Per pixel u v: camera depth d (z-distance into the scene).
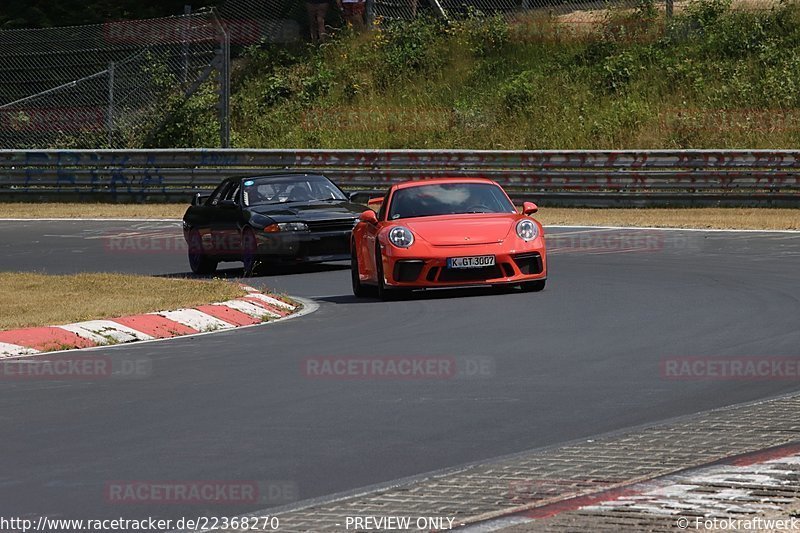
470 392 31.53
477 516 19.34
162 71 137.00
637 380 32.62
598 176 101.06
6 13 163.62
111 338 43.25
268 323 47.88
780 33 133.00
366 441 26.03
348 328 44.88
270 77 141.50
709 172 98.38
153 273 69.94
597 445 24.72
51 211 109.56
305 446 25.62
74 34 143.00
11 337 41.81
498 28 142.62
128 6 164.38
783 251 68.88
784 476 21.22
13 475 23.42
